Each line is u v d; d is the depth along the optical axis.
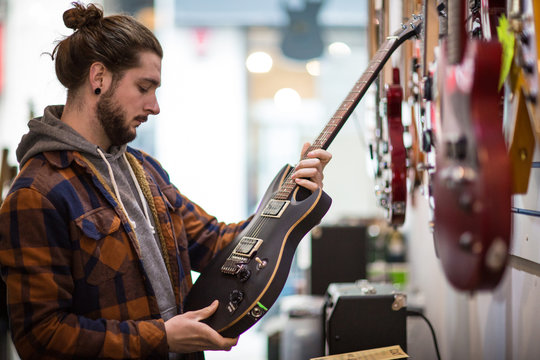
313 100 5.84
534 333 1.22
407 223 3.08
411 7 1.73
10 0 5.17
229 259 1.36
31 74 5.20
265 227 1.38
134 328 1.23
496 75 0.74
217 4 5.66
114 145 1.39
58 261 1.21
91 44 1.27
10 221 1.20
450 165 0.81
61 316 1.19
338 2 5.54
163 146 5.84
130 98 1.30
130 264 1.31
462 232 0.76
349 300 1.53
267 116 5.88
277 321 2.51
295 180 1.42
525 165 1.02
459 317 1.82
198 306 1.34
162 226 1.43
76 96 1.31
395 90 1.60
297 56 5.57
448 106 0.84
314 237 2.65
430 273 2.28
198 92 5.84
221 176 5.88
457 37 0.83
